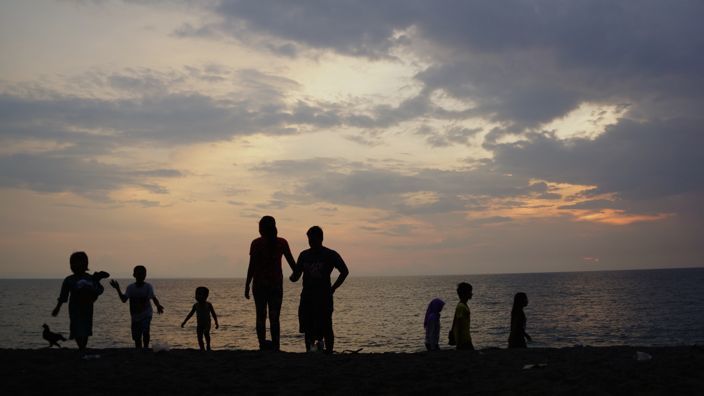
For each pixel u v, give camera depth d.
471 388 5.65
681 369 6.20
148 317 11.07
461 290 10.79
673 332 35.09
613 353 7.75
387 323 45.84
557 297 85.31
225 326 43.69
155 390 5.70
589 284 154.50
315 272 8.63
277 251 8.92
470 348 10.53
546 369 6.44
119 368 6.81
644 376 5.89
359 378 6.20
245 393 5.58
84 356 7.64
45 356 7.70
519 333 11.35
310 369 6.73
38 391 5.61
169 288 185.00
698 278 195.00
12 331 41.22
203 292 13.41
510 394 5.33
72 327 8.96
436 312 11.60
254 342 32.38
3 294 132.25
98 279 9.31
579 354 7.70
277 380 6.15
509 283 182.12
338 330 40.00
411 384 5.91
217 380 6.14
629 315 49.12
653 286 129.12
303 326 8.68
